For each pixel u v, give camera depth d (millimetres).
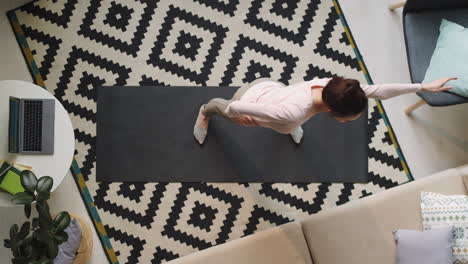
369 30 3113
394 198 2568
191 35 3027
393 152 3012
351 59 3074
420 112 3072
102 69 2973
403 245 2473
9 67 2918
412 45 2639
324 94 1955
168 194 2906
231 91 2992
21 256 2174
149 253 2863
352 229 2508
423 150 3043
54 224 2240
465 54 2521
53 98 2445
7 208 2805
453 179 2631
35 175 2371
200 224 2895
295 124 2117
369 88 2162
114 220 2875
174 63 3004
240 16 3059
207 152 2941
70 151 2426
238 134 2957
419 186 2602
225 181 2926
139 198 2896
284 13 3078
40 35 2959
